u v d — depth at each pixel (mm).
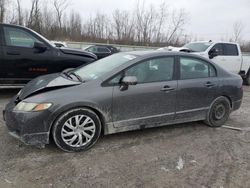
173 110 4582
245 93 9227
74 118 3799
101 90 3938
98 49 19188
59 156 3723
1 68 6148
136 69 4242
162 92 4395
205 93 4887
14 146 3939
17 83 6387
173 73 4574
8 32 6168
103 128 4109
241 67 11328
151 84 4309
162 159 3791
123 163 3625
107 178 3258
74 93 3789
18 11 37156
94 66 4625
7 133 4371
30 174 3270
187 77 4723
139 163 3646
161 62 4484
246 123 5547
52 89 3836
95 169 3441
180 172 3471
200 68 4926
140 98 4211
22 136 3619
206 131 4953
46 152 3809
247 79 11719
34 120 3576
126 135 4551
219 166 3670
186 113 4742
